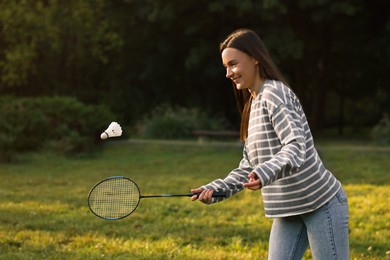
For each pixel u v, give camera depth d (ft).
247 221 27.91
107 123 66.85
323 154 58.23
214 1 76.13
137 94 89.51
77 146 59.67
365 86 92.58
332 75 92.68
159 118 76.43
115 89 90.58
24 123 58.08
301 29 80.89
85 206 31.63
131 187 13.41
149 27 84.74
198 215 29.30
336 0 72.08
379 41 78.89
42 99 64.80
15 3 78.74
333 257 12.24
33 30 82.48
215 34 83.05
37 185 40.01
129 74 91.66
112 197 13.41
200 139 67.46
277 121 11.83
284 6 69.87
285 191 12.22
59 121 62.49
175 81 89.61
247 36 12.40
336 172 46.70
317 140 75.97
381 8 81.97
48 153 57.62
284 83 12.28
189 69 81.30
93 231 25.25
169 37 85.40
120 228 25.82
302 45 73.31
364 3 81.00
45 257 20.84
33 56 84.02
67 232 24.95
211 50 81.10
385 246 23.12
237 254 21.36
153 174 46.50
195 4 77.36
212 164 53.01
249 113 13.00
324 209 12.19
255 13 72.08
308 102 91.81
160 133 74.02
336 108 116.06
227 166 51.70
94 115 65.92
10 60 81.20
